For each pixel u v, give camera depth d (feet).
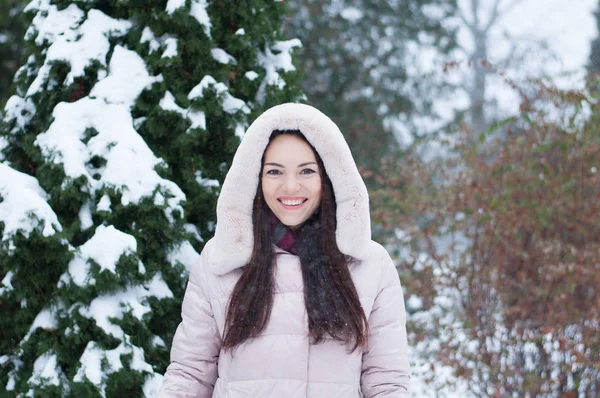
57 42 8.98
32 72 9.50
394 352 6.25
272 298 6.15
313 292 6.14
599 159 13.32
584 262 13.05
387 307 6.37
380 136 26.21
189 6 8.89
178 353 6.44
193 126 8.68
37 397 7.93
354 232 6.28
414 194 15.31
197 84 9.14
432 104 28.37
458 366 13.37
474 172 14.35
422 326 14.30
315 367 6.06
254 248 6.32
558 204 13.28
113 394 8.02
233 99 9.09
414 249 15.52
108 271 7.83
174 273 8.67
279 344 6.03
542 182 13.46
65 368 8.28
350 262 6.41
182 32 9.03
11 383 8.39
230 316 6.17
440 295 14.34
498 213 13.46
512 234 13.53
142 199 8.14
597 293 12.90
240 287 6.22
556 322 12.91
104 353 7.93
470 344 14.84
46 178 8.41
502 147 14.66
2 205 7.97
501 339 13.44
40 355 8.20
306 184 6.31
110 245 7.93
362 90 26.99
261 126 6.24
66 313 8.20
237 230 6.34
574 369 12.95
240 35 9.21
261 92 9.69
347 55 26.73
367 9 27.81
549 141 13.76
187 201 8.87
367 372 6.33
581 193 13.38
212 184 9.07
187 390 6.33
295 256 6.38
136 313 8.07
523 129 14.25
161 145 9.14
